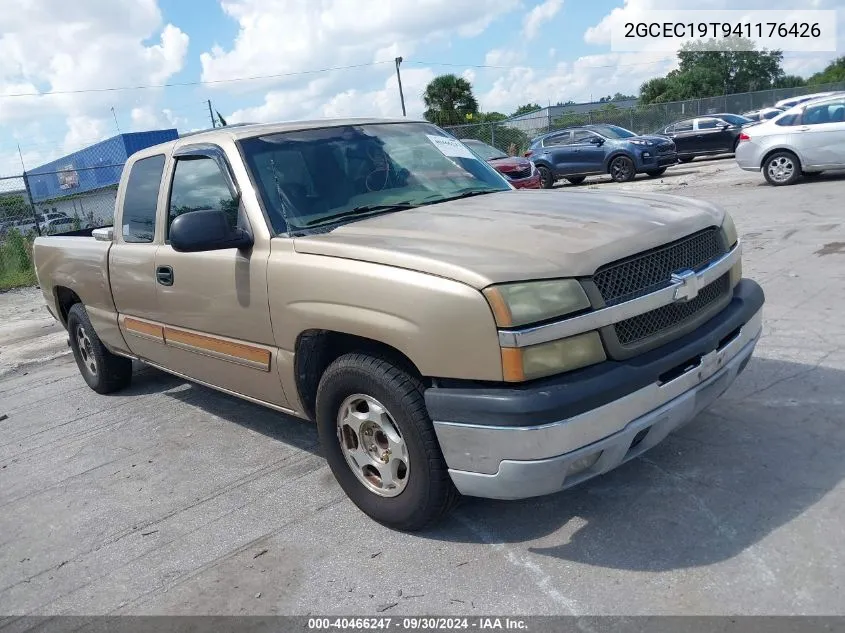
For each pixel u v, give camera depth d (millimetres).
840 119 13055
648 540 3111
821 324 5477
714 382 3230
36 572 3576
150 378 6598
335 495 3912
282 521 3713
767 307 6070
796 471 3490
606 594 2814
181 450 4824
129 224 4957
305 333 3531
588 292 2838
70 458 4973
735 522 3150
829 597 2635
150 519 3934
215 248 3662
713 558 2938
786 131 13477
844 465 3490
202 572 3357
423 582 3051
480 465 2869
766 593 2695
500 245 3049
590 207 3598
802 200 11500
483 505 3572
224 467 4465
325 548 3404
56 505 4277
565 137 21062
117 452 4957
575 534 3232
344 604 2979
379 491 3443
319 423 3568
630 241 3053
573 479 2877
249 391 4129
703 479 3516
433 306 2875
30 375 7391
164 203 4508
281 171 3945
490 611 2814
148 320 4836
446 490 3133
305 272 3410
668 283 3092
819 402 4176
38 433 5566
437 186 4297
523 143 28859
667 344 3049
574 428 2719
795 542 2961
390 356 3219
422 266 2969
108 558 3600
